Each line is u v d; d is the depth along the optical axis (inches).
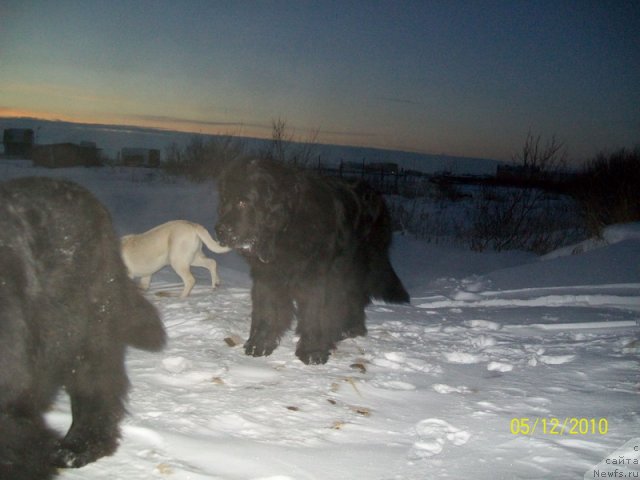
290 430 66.4
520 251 251.3
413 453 63.0
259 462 58.7
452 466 60.0
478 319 124.3
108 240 61.7
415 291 167.6
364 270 110.9
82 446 56.9
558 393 79.9
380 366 90.5
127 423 63.8
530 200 322.0
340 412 72.1
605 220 233.0
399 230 292.2
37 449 50.5
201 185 380.5
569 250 214.4
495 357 96.2
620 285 149.3
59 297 54.9
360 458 61.2
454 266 220.2
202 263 129.5
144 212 281.0
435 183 452.8
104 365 60.2
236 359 89.0
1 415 47.3
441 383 84.2
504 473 58.3
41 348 53.2
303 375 84.4
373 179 438.3
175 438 61.4
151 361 84.4
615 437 65.8
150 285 134.1
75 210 58.2
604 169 267.3
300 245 89.7
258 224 87.0
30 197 55.0
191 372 81.0
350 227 101.9
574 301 142.3
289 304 96.5
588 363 92.3
